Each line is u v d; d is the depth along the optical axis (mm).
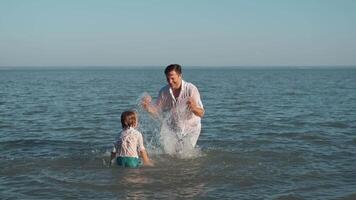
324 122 15039
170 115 8953
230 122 15219
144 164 8211
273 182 7129
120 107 21672
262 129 13367
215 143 10672
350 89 39906
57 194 6488
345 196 6387
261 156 9086
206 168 7992
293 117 16812
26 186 6906
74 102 24828
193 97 8648
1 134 12477
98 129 13500
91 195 6426
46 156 9195
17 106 21781
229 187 6836
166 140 9102
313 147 10234
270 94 32688
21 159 8781
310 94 32344
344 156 9219
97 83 58219
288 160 8734
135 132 8211
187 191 6613
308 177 7445
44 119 16250
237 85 51281
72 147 10336
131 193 6512
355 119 15969
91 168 8000
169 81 8570
